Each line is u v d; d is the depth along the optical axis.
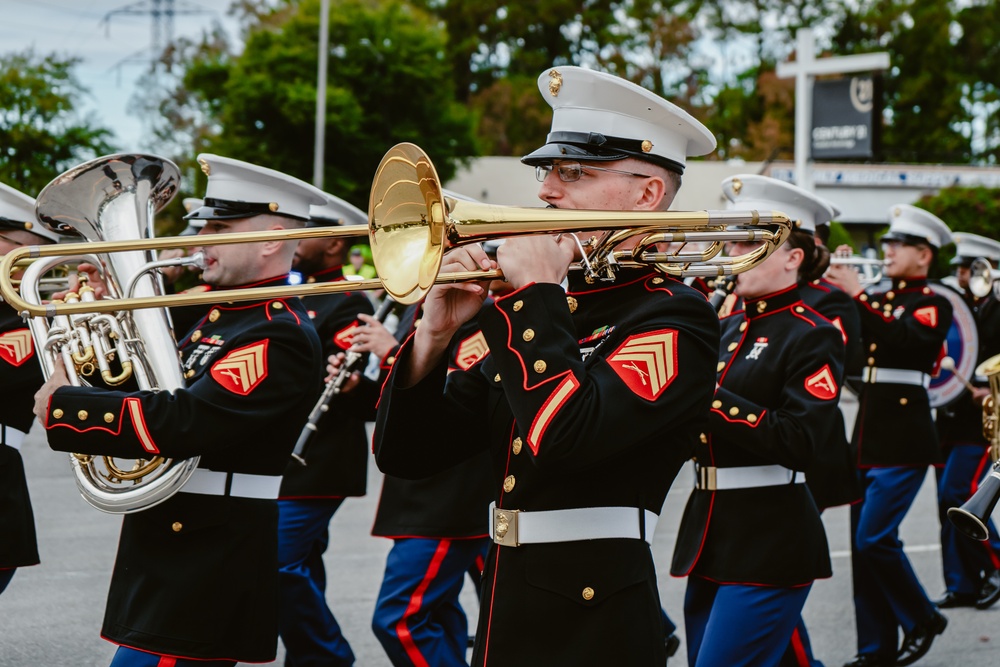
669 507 9.99
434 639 5.11
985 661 6.11
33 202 5.18
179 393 3.66
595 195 2.96
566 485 2.87
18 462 4.98
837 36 53.12
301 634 5.35
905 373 7.13
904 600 6.02
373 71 31.73
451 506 5.12
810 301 6.46
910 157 50.12
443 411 3.12
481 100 46.66
